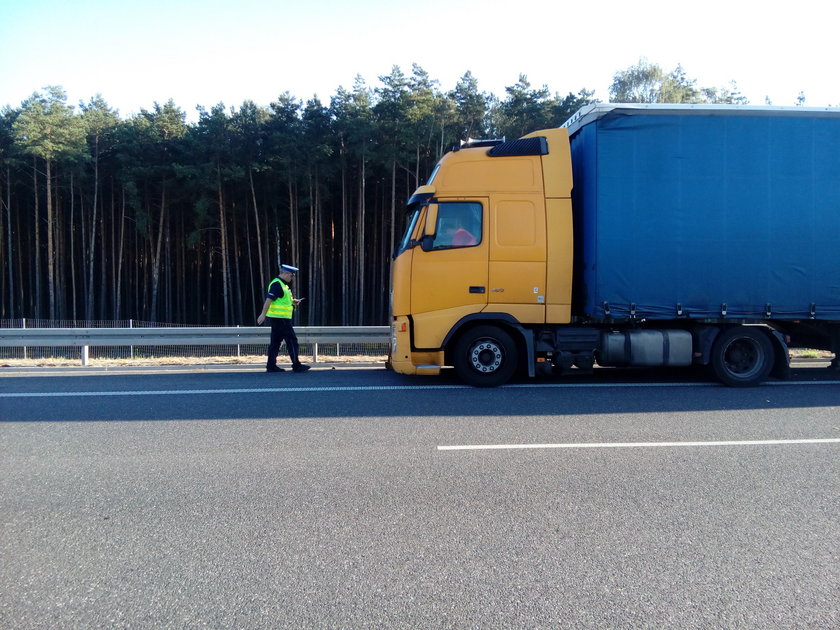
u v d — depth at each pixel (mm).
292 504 4160
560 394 7957
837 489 4418
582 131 8734
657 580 3154
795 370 10312
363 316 35969
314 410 6992
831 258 8383
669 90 36281
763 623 2787
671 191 8305
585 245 8570
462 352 8531
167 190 36406
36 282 37969
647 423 6336
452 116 34625
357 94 35500
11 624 2773
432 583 3135
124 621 2803
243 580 3166
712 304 8375
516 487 4457
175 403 7406
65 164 35812
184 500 4238
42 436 5871
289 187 36094
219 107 34625
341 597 3006
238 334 11906
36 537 3666
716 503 4156
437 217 8344
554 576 3199
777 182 8336
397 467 4918
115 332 11523
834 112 8250
